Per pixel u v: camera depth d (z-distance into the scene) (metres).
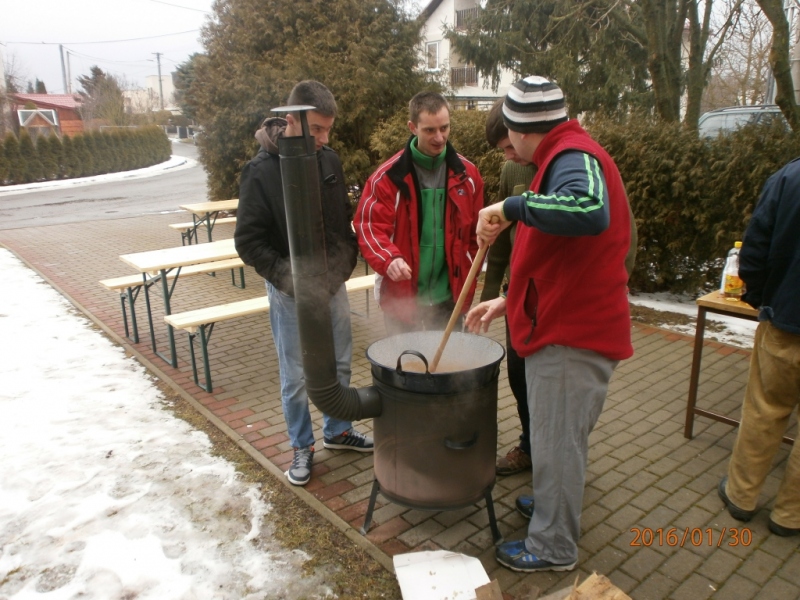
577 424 2.00
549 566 2.18
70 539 2.44
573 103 11.62
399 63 8.80
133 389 3.89
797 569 2.22
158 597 2.12
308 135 1.89
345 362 2.88
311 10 8.81
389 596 2.12
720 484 2.65
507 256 2.80
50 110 35.28
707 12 6.96
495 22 13.14
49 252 8.62
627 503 2.62
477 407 2.12
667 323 5.01
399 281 2.62
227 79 9.41
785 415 2.34
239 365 4.32
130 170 26.00
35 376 4.09
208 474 2.89
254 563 2.29
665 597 2.09
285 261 2.58
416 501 2.20
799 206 2.07
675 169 4.95
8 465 2.98
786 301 2.18
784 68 5.33
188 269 5.39
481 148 6.52
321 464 2.96
